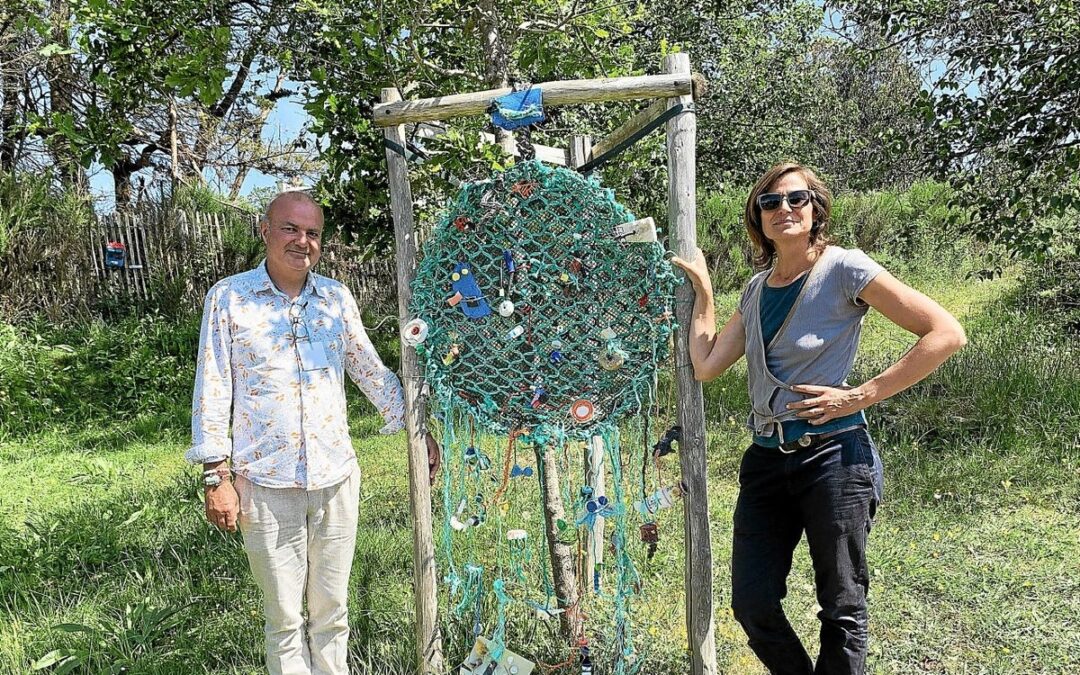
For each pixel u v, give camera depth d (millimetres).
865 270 2158
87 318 9281
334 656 2598
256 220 10477
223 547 3895
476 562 3707
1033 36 5078
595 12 3291
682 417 2570
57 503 4875
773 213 2273
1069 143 5109
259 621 3205
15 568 3820
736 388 6309
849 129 10352
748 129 8219
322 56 3596
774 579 2326
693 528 2594
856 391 2146
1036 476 4375
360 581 3551
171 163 12438
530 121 2434
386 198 3705
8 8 3432
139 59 3303
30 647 3033
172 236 9945
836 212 10891
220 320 2322
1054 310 7312
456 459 2746
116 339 8344
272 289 2383
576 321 2523
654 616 3236
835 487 2191
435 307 2541
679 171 2502
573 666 2885
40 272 9266
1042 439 4785
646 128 2580
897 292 2123
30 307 9156
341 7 3508
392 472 5156
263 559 2400
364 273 10062
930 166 5754
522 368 2555
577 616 2961
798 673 2379
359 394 7477
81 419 7070
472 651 2699
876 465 2260
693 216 2525
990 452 4676
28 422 6820
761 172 8438
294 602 2467
